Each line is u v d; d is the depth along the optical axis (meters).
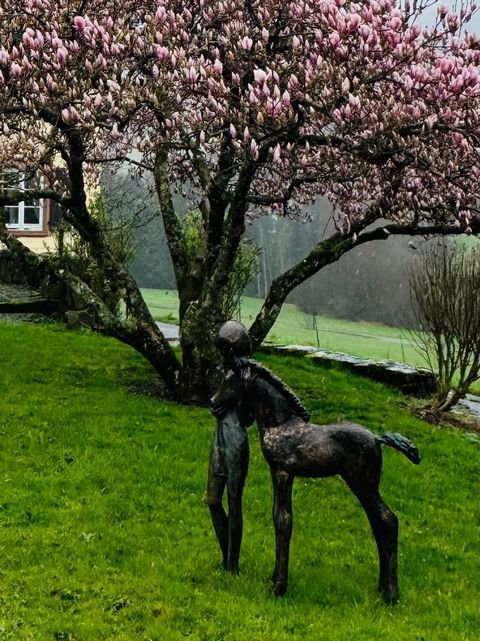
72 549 7.46
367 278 28.61
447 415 14.83
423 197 12.55
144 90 10.81
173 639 5.98
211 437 11.03
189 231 18.89
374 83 10.73
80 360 15.05
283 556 6.74
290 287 12.80
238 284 17.19
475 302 13.84
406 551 8.23
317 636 6.08
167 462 9.98
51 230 20.77
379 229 12.50
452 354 14.30
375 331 28.31
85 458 9.85
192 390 12.70
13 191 12.68
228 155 12.73
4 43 11.12
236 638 6.04
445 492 10.26
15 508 8.27
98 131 13.20
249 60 10.74
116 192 22.36
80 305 19.42
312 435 6.61
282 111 9.55
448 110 9.66
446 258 15.20
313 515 8.95
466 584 7.48
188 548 7.68
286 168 11.97
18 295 20.72
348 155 11.70
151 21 10.90
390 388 15.88
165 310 29.59
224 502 9.01
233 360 6.81
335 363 16.78
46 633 5.97
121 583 6.85
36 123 12.45
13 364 14.26
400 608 6.74
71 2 11.03
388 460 11.16
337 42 9.32
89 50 10.81
